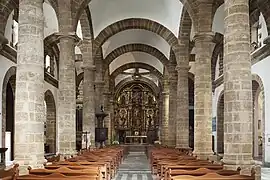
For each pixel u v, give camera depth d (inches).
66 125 778.8
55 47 1417.3
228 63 497.7
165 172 455.5
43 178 320.2
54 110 1425.9
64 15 794.8
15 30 1017.5
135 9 1179.9
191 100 1797.5
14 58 987.9
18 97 484.1
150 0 1131.9
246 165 470.9
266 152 914.7
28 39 488.4
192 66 1533.0
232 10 497.4
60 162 536.7
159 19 1192.2
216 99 1400.1
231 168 473.4
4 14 839.1
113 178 706.2
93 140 1136.8
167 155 739.4
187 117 1074.1
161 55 1544.0
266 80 916.0
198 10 790.5
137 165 1007.0
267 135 909.2
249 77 490.0
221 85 1325.0
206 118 759.7
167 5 1119.0
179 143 1055.0
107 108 1758.1
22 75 485.4
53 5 848.3
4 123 915.4
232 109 487.5
